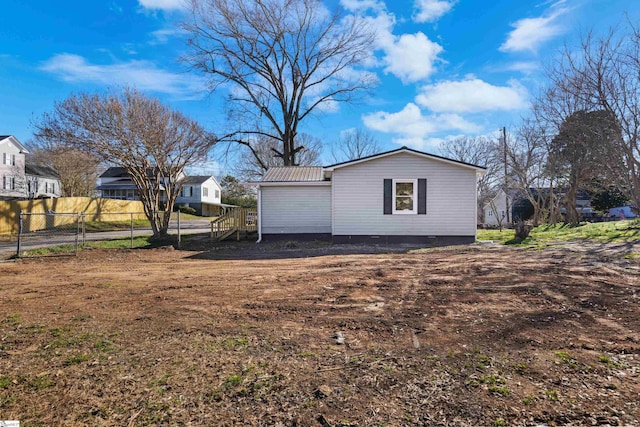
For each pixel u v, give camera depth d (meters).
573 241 10.89
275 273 7.36
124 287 6.26
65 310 4.86
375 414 2.32
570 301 4.63
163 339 3.70
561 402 2.39
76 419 2.32
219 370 2.98
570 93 13.69
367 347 3.41
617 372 2.78
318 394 2.58
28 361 3.20
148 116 13.98
